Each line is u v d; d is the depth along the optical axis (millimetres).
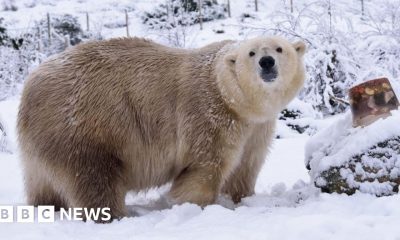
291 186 11766
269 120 10297
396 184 8930
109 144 9883
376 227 7348
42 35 33375
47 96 10109
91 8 41969
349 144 9445
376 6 23203
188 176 9938
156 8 36719
